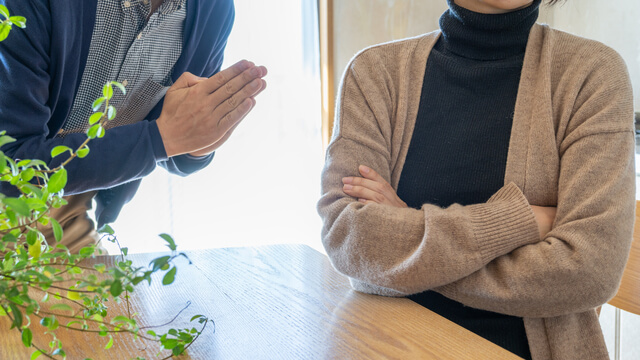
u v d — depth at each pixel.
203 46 1.33
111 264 1.06
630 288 1.14
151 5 1.17
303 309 0.85
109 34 1.14
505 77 1.12
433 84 1.17
